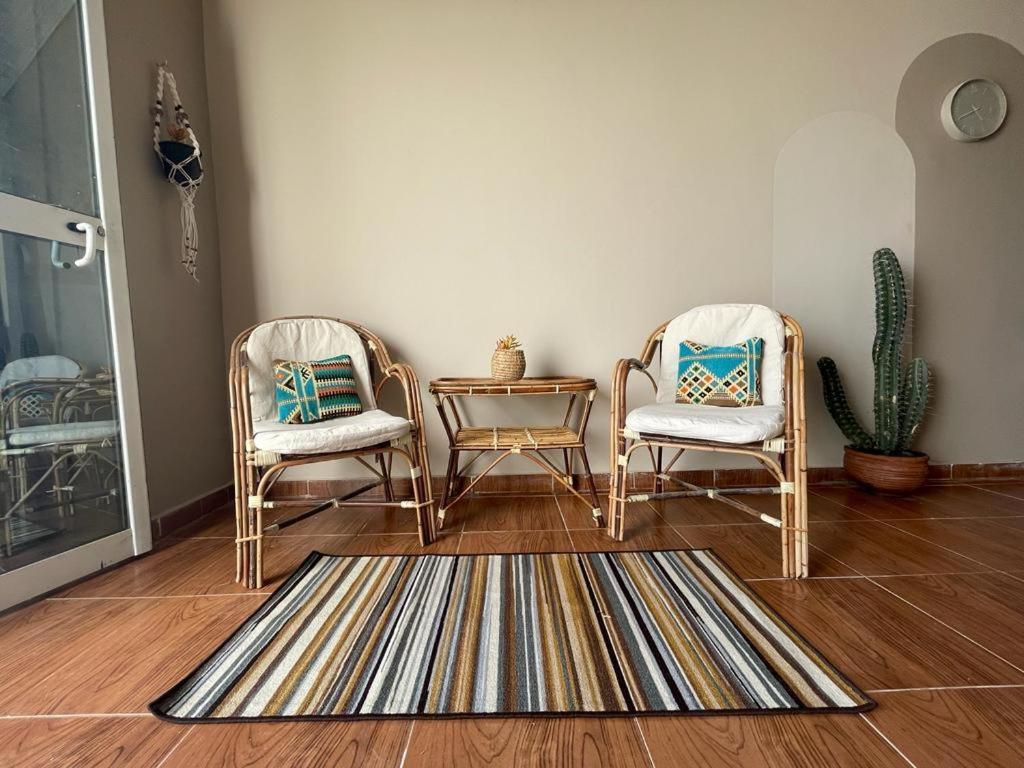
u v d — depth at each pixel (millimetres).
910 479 2025
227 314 2221
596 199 2246
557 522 1886
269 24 2154
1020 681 941
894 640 1084
